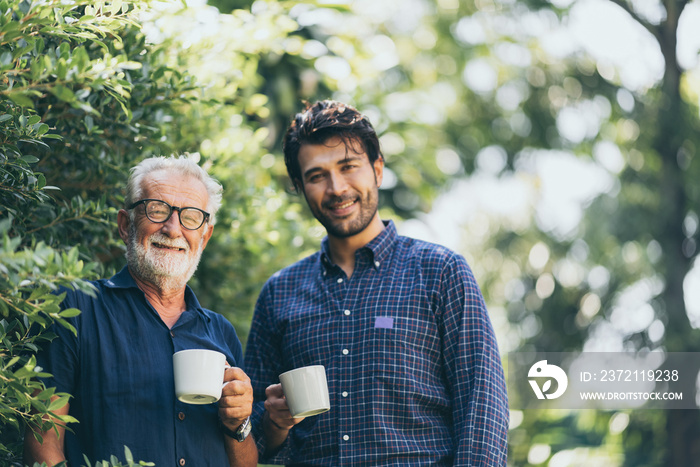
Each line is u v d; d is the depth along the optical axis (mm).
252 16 3277
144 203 2174
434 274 2471
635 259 9844
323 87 5438
